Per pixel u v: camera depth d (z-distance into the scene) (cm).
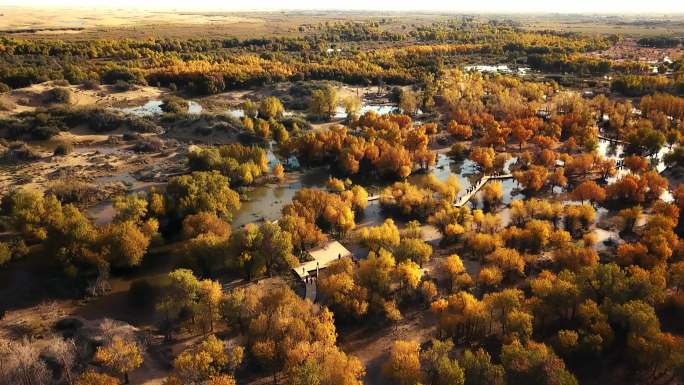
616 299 9150
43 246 12075
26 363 7525
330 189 15950
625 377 8081
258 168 16975
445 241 12781
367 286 10069
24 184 16100
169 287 10244
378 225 13950
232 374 7969
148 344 8844
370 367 8581
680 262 10538
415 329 9550
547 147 19400
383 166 17288
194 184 14000
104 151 19675
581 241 11825
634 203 15025
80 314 9969
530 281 10338
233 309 9081
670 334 8406
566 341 8269
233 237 11262
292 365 7700
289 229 11906
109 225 12056
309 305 9381
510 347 7794
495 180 17338
